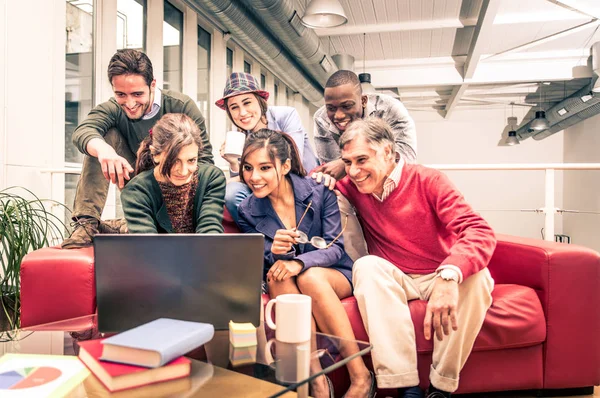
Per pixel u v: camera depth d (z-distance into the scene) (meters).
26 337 1.15
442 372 1.50
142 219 1.93
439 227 1.74
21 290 1.57
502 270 1.86
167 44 4.17
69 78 2.93
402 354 1.46
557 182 10.75
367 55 7.20
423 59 7.41
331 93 2.61
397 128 2.63
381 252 1.81
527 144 10.81
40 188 2.54
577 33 6.12
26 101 2.46
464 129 10.98
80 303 1.55
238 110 2.43
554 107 9.01
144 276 1.11
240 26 4.20
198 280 1.13
